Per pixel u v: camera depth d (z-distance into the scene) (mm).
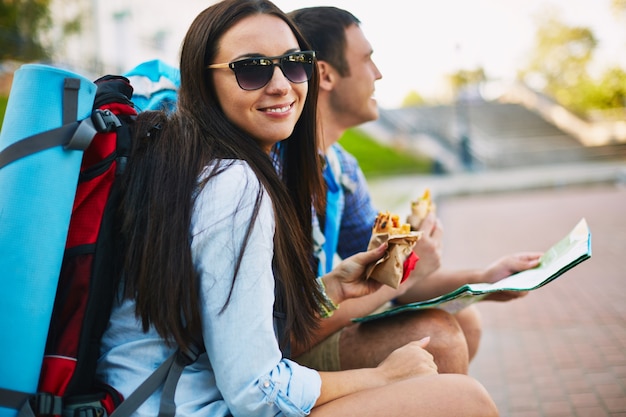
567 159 25984
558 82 49031
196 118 1704
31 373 1425
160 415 1486
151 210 1498
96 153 1513
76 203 1499
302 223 2082
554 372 3748
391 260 1902
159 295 1473
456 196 16984
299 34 1860
